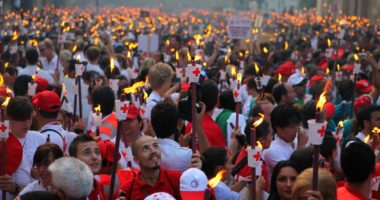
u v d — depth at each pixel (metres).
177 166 8.45
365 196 7.42
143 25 49.16
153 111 8.62
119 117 7.37
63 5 112.69
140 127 9.68
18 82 12.45
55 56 19.55
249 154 7.10
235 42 33.97
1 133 7.89
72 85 13.87
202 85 10.12
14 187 8.18
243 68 19.16
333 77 18.22
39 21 47.94
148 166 7.87
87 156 8.11
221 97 11.84
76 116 11.78
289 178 7.87
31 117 8.90
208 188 6.10
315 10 101.12
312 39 42.19
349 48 30.80
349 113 14.59
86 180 6.50
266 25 60.19
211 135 10.03
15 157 8.73
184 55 17.59
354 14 78.56
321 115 6.17
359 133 10.91
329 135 9.12
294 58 25.08
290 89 13.23
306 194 6.41
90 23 51.09
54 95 9.69
